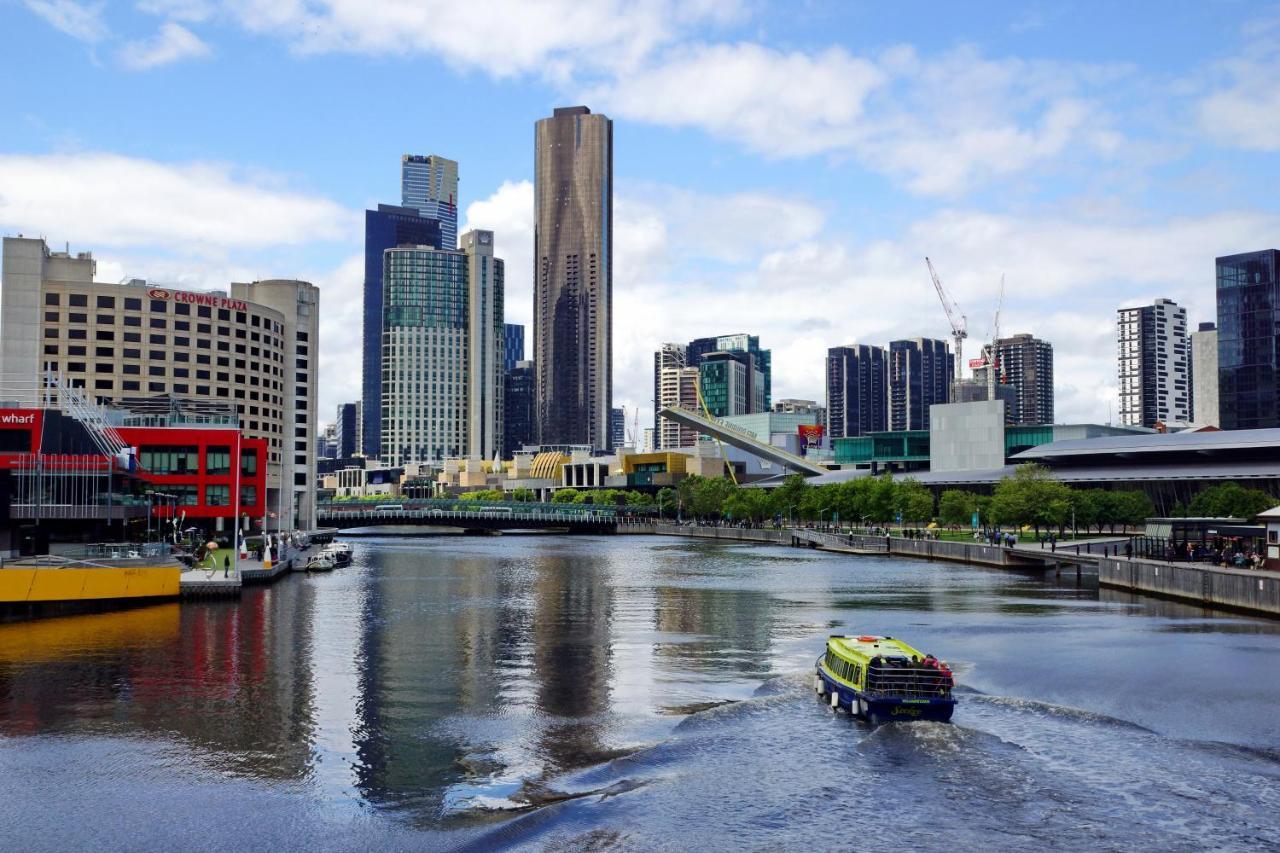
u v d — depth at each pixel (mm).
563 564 172250
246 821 40281
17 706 58062
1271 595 91938
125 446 136500
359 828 39531
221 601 109188
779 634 85188
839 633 85562
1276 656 73312
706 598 113875
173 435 163625
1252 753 48656
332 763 47344
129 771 46250
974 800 42438
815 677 65875
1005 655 74062
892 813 41094
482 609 103125
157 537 153000
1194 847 37969
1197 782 44594
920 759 47531
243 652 75938
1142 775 45469
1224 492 187125
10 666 70062
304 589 124438
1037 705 57562
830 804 42000
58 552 118188
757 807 41625
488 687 63281
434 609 103125
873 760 47438
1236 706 58031
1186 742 50500
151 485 150125
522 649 77625
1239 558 107562
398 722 54531
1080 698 60094
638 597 115188
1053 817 40719
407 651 76688
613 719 55188
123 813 41188
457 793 43344
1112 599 111188
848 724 53500
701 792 43312
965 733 51406
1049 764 46938
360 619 94875
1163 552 126875
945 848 37844
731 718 54844
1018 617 95500
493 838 38500
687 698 60219
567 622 93062
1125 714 56375
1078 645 78500
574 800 42406
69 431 129000
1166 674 66812
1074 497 194875
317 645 79312
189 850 37688
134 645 79062
